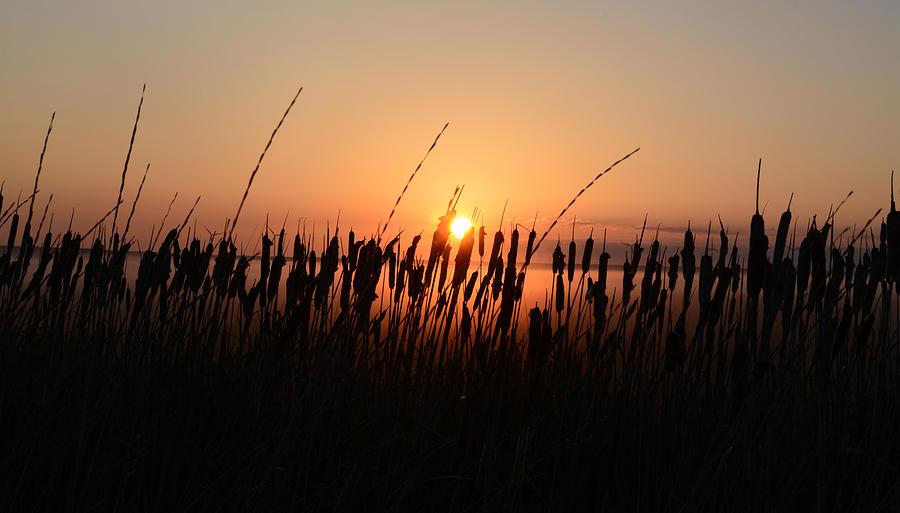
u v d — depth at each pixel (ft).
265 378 6.19
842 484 5.22
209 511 5.30
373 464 5.86
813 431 5.75
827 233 5.55
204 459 5.58
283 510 5.28
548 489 6.04
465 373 7.22
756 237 5.50
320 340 6.42
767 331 5.47
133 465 5.03
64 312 6.07
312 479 5.70
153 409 5.47
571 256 6.80
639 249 6.40
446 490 6.03
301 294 6.87
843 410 5.82
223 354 7.18
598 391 6.43
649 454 6.08
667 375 6.18
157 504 4.99
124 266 6.82
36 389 5.38
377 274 6.42
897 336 5.99
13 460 4.83
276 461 5.06
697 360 5.94
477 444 6.44
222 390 6.75
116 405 5.09
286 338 5.95
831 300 5.54
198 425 6.17
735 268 5.89
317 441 5.85
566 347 7.11
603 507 5.60
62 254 6.47
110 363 5.29
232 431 5.92
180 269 6.53
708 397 6.11
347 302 6.42
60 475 4.85
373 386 6.64
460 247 6.51
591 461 6.11
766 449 5.26
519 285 6.88
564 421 6.36
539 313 6.57
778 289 5.48
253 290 6.77
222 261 6.90
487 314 6.85
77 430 4.63
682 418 5.92
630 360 6.42
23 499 4.73
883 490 5.45
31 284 6.17
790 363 5.32
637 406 6.28
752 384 5.27
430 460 6.14
